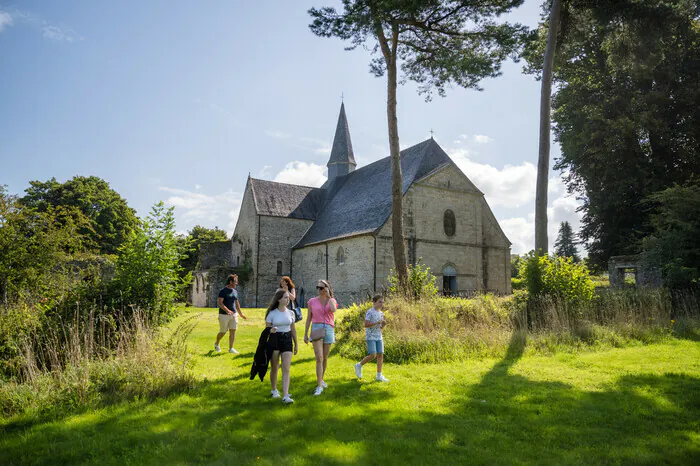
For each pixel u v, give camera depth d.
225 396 6.44
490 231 31.88
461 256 29.92
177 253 9.73
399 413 5.55
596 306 13.40
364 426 5.09
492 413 5.63
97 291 8.76
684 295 15.08
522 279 14.45
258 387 6.95
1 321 7.37
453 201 30.14
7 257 9.50
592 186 28.03
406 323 11.27
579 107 27.33
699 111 24.45
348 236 28.94
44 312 8.09
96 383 6.51
